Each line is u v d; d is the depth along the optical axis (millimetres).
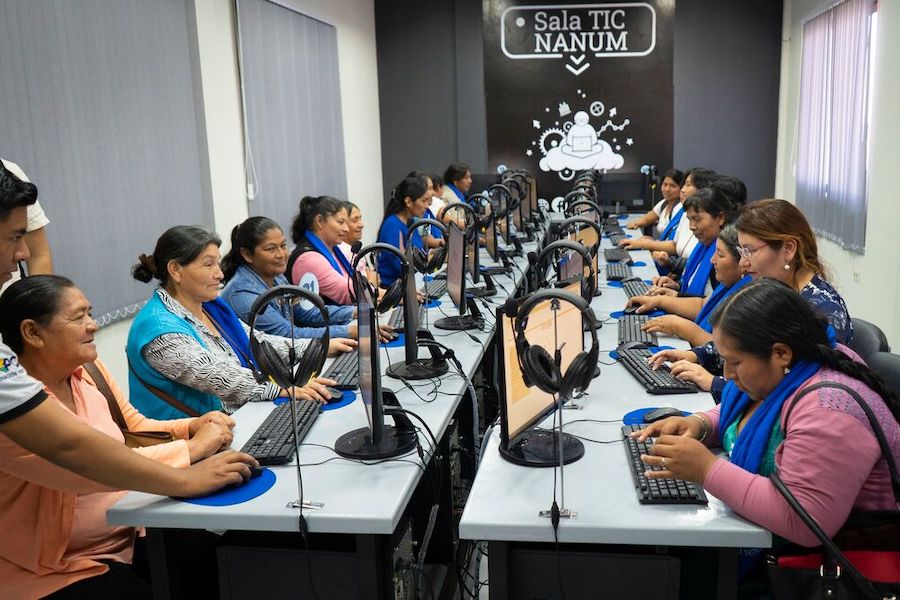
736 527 1405
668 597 1543
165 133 4270
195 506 1551
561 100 8203
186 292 2297
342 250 4148
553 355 1622
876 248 4984
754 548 1518
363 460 1753
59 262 3410
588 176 6668
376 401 1672
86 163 3576
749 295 1462
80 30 3521
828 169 6262
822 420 1345
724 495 1428
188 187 4531
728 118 8148
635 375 2303
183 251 2242
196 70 4605
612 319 3133
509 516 1477
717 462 1459
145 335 2188
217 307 2484
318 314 3422
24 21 3170
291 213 5988
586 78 8133
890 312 4723
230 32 4988
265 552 1629
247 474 1657
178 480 1548
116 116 3807
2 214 1335
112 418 1936
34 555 1571
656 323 2750
